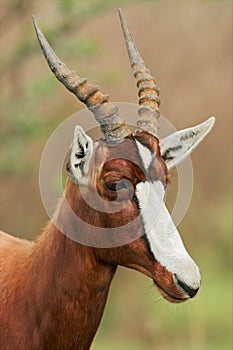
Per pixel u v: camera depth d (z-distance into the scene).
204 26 50.47
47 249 15.66
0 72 40.62
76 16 38.56
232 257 45.94
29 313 15.62
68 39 38.06
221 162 50.81
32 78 42.25
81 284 15.41
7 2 43.50
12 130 39.53
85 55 38.12
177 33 50.47
